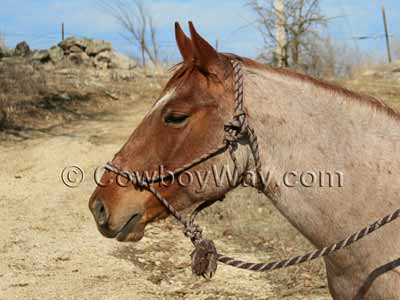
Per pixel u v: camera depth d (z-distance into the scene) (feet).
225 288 18.98
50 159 33.42
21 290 18.85
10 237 23.88
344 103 9.52
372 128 9.41
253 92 9.39
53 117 41.32
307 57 43.50
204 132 9.36
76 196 28.99
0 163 32.94
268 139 9.37
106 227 9.64
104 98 47.24
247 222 24.82
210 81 9.36
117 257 21.89
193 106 9.34
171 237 24.16
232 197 27.22
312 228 9.42
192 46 9.40
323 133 9.34
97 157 33.53
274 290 18.65
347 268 9.25
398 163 9.23
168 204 9.56
